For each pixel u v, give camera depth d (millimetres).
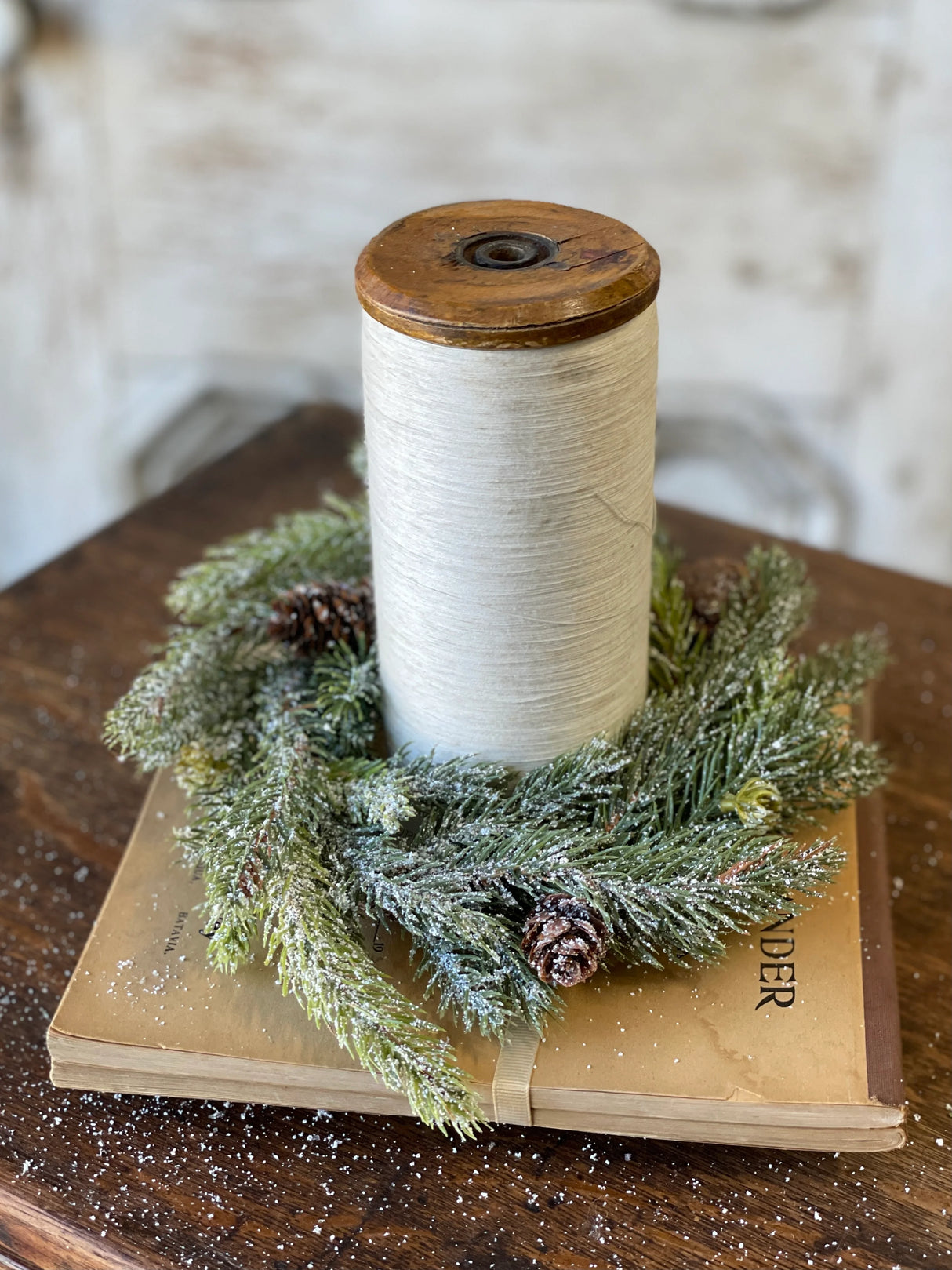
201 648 463
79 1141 391
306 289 967
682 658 477
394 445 364
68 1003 393
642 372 363
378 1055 347
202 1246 361
